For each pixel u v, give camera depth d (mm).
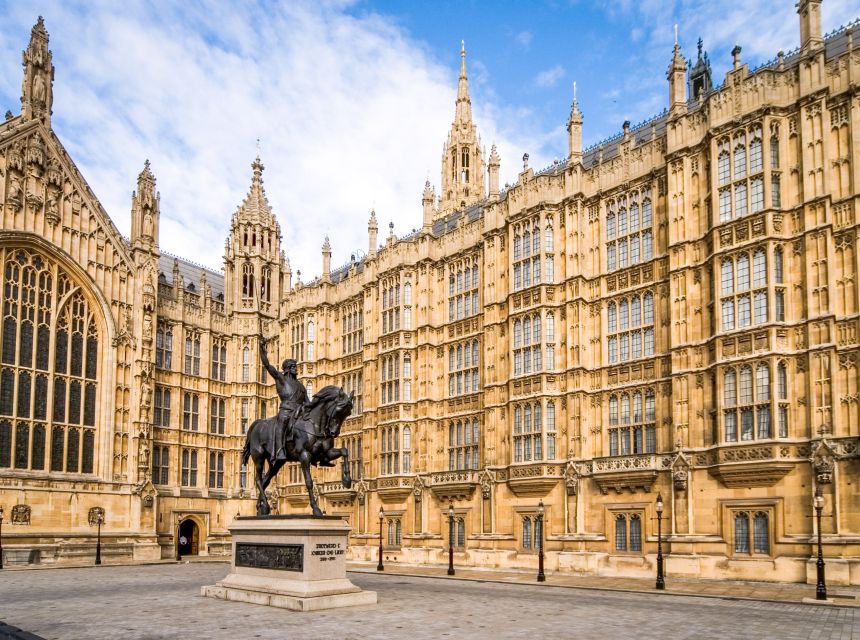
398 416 59688
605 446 47031
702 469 40938
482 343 55844
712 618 24766
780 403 37938
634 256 47594
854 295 36781
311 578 26922
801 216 38969
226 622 22656
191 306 73875
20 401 58312
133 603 28016
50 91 62906
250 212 80438
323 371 70250
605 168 49969
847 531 35125
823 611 27016
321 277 74250
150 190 68938
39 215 60531
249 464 75562
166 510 68062
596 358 48438
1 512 55062
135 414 64688
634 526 44281
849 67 38500
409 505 58438
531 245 52062
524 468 49469
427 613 25141
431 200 62125
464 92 102562
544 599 30719
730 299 40719
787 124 40312
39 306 60375
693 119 44531
